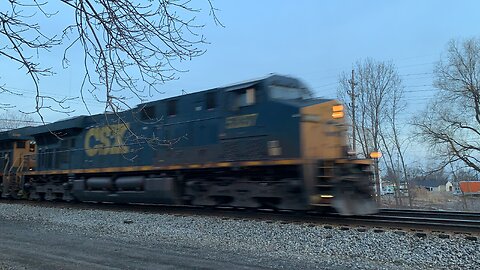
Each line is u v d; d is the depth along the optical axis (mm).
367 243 8758
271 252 8469
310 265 7219
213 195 14156
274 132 12242
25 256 8141
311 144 11805
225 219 12312
